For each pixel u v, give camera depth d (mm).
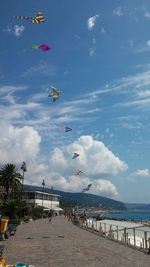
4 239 26312
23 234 33812
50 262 14789
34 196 115812
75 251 19281
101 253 18391
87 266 13766
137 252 19047
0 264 10930
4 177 81125
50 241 26047
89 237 30906
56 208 135375
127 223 87250
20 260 15242
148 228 67688
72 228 47219
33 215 87062
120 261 15281
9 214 59344
